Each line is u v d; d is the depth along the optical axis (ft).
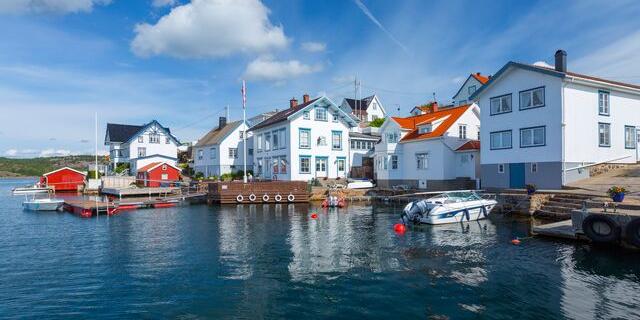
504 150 107.24
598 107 99.55
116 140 245.86
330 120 157.99
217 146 189.16
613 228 55.01
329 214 101.04
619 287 41.04
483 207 84.99
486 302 38.04
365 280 45.19
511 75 105.40
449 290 41.45
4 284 45.52
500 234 68.95
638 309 35.65
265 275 47.62
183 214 106.11
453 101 199.00
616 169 99.96
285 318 35.40
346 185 144.97
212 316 36.09
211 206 125.08
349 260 53.78
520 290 40.93
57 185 211.00
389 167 142.82
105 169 240.73
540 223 77.71
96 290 43.21
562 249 56.75
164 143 231.71
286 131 150.61
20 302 39.88
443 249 59.11
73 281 46.42
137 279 46.85
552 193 84.74
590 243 59.16
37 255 59.31
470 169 122.83
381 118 249.34
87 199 144.87
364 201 131.75
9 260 56.34
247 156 193.26
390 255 56.08
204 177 188.65
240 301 39.52
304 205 124.67
